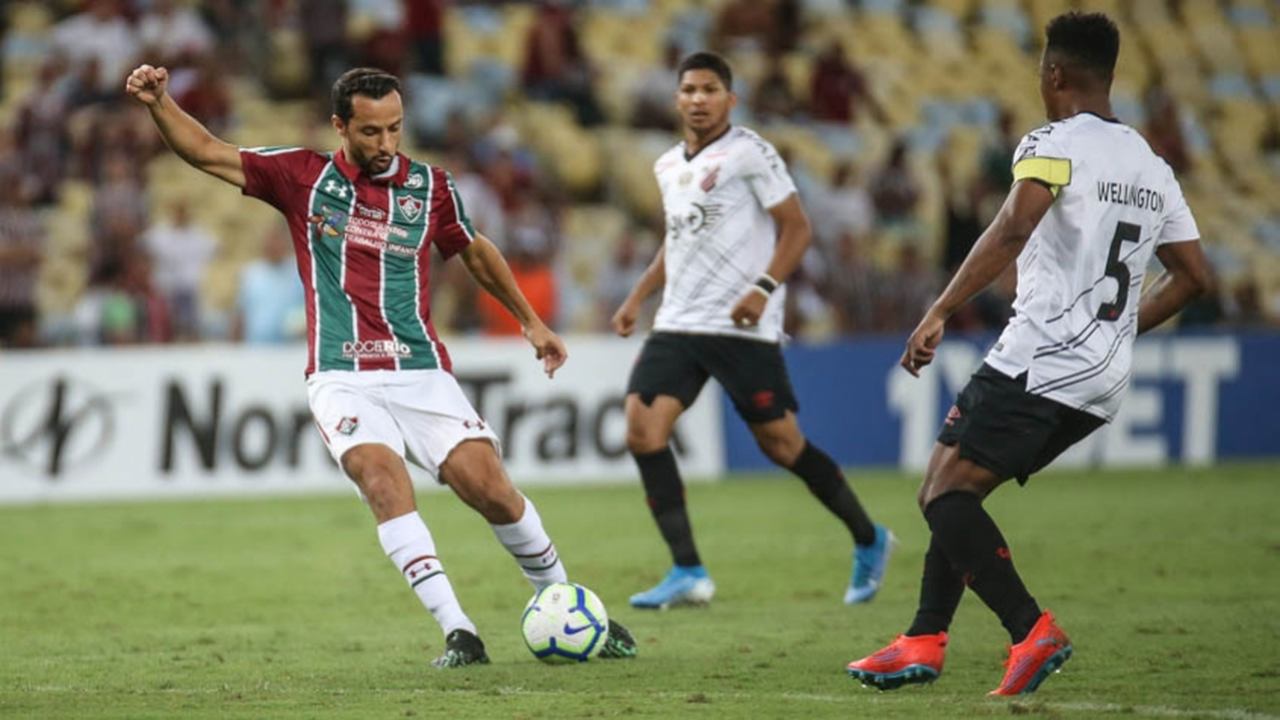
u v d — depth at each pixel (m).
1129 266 19.44
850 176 71.19
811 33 89.25
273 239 57.12
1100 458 59.31
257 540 40.06
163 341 60.94
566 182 74.12
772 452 29.44
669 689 20.27
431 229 22.56
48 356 51.59
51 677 21.98
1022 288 19.47
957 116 86.75
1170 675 21.08
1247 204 90.94
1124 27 97.00
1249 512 43.62
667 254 29.77
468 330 61.34
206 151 21.81
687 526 28.91
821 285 66.62
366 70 22.05
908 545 37.66
